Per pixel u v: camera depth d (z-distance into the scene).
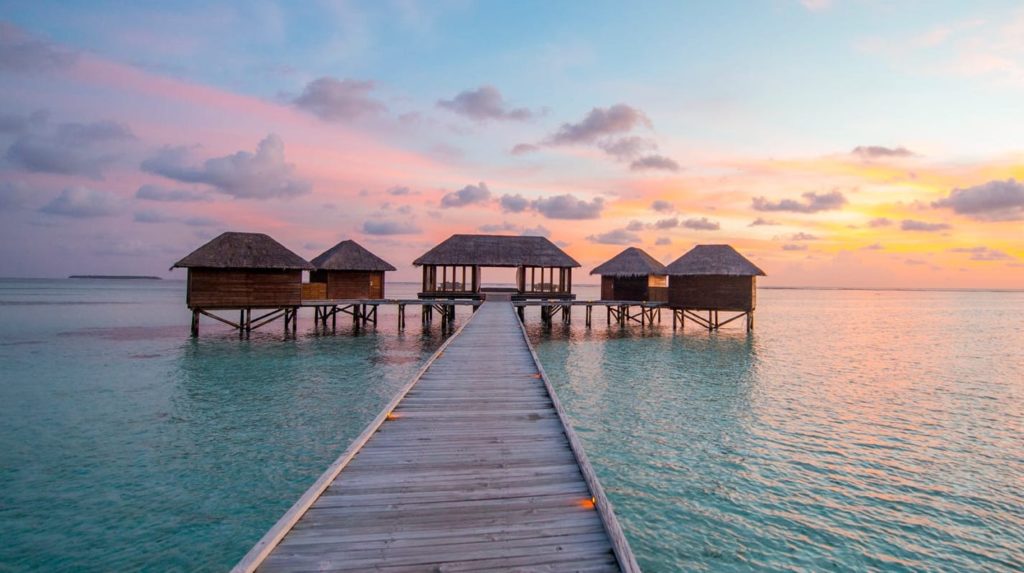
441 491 5.07
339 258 30.83
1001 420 12.39
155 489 8.05
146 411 12.34
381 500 4.85
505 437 6.77
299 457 9.41
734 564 6.24
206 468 8.86
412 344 24.31
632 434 10.99
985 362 21.50
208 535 6.75
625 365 19.47
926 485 8.52
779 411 12.95
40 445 9.96
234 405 12.91
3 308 50.53
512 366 11.59
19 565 6.03
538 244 31.78
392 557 3.91
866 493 8.19
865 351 24.61
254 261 24.92
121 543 6.53
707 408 13.15
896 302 110.50
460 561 3.87
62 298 76.25
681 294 31.47
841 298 145.12
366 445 6.42
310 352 21.64
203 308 24.73
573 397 14.22
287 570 3.74
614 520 4.20
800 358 21.84
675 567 6.18
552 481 5.34
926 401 14.29
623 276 34.25
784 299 127.38
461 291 30.42
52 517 7.16
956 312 66.88
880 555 6.46
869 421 12.18
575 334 30.12
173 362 19.03
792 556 6.41
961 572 6.14
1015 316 57.69
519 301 30.17
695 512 7.52
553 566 3.82
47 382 15.49
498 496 4.96
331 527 4.32
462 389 9.44
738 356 22.06
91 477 8.48
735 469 9.10
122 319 37.69
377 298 32.56
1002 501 7.96
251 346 23.27
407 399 8.73
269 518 7.20
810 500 7.93
